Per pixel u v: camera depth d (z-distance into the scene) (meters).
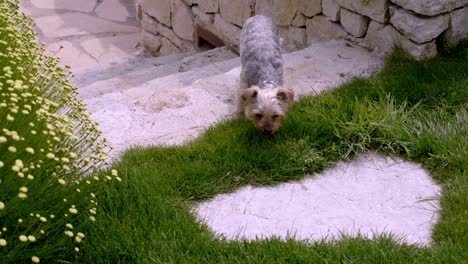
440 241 2.26
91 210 2.14
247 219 2.38
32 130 2.08
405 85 2.86
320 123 2.66
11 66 2.29
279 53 2.92
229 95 2.99
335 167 2.57
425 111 2.73
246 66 2.88
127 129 2.76
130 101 3.01
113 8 5.16
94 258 2.16
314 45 3.30
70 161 2.21
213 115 2.86
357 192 2.48
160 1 4.35
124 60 4.41
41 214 2.11
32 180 2.09
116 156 2.58
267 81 2.80
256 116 2.63
